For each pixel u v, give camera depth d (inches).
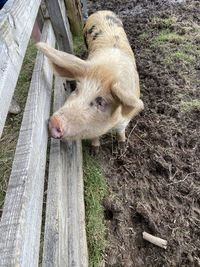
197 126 36.9
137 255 27.5
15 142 33.7
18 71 19.5
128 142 35.4
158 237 28.2
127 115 25.7
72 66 26.4
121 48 34.4
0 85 15.9
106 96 26.2
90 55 35.9
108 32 37.3
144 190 31.4
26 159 19.2
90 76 26.6
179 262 27.0
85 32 41.7
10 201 16.6
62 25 41.1
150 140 35.7
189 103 39.1
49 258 20.1
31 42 47.6
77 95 26.6
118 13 57.7
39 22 42.9
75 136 26.3
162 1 59.4
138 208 29.8
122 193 31.1
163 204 30.5
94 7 60.6
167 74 43.3
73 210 25.6
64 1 49.0
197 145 35.1
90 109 25.9
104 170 32.9
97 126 26.8
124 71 27.8
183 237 28.4
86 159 33.5
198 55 46.3
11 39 19.3
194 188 31.5
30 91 24.9
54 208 22.7
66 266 21.2
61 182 25.2
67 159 29.0
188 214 29.9
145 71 43.9
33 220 17.5
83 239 25.5
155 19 54.1
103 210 29.8
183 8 56.5
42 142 23.1
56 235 21.1
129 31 52.4
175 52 46.9
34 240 17.0
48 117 26.1
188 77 42.8
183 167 33.3
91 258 26.4
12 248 14.1
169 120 37.6
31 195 18.0
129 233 28.5
